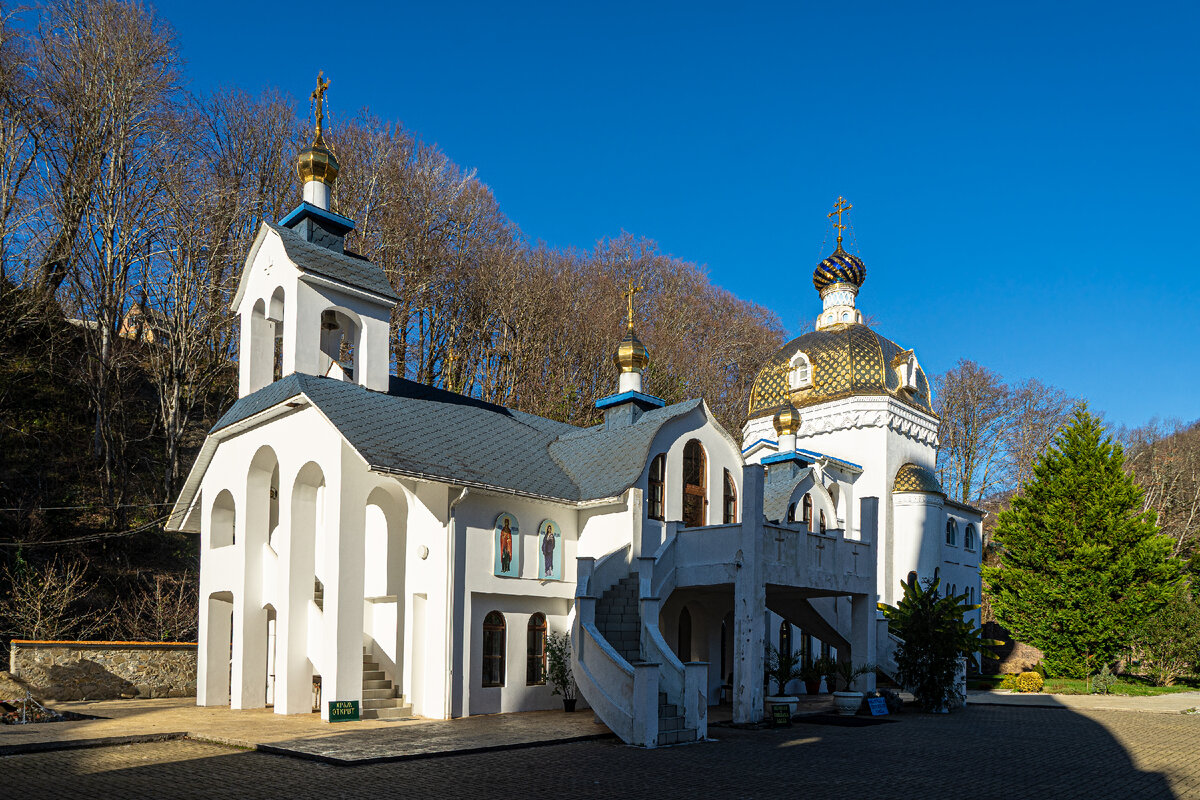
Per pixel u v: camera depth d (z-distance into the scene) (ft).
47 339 116.67
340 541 61.82
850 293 155.12
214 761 45.01
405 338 144.97
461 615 64.28
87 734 51.60
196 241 118.73
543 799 37.83
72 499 101.40
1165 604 122.01
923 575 126.93
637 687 54.65
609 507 73.51
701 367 191.72
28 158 116.06
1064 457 125.90
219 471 74.95
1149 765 51.88
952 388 228.43
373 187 148.05
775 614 94.48
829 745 57.72
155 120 121.49
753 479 68.23
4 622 83.20
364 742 50.16
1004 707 91.61
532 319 165.07
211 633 73.51
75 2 120.37
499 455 72.95
